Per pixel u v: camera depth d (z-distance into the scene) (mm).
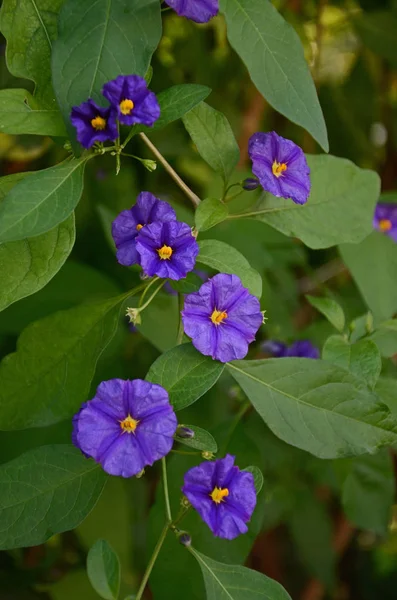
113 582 551
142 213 571
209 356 562
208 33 786
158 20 548
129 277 736
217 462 546
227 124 598
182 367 560
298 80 568
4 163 770
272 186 577
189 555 606
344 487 689
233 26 567
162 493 614
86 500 571
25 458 570
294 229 615
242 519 546
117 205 764
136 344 730
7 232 532
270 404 576
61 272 692
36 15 568
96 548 551
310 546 788
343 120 847
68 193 542
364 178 629
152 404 544
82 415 541
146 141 583
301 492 777
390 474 690
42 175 542
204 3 563
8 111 560
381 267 672
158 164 763
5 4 566
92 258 748
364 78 853
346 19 798
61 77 541
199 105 596
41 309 683
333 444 574
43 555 753
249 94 797
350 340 632
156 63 763
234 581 562
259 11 571
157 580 606
